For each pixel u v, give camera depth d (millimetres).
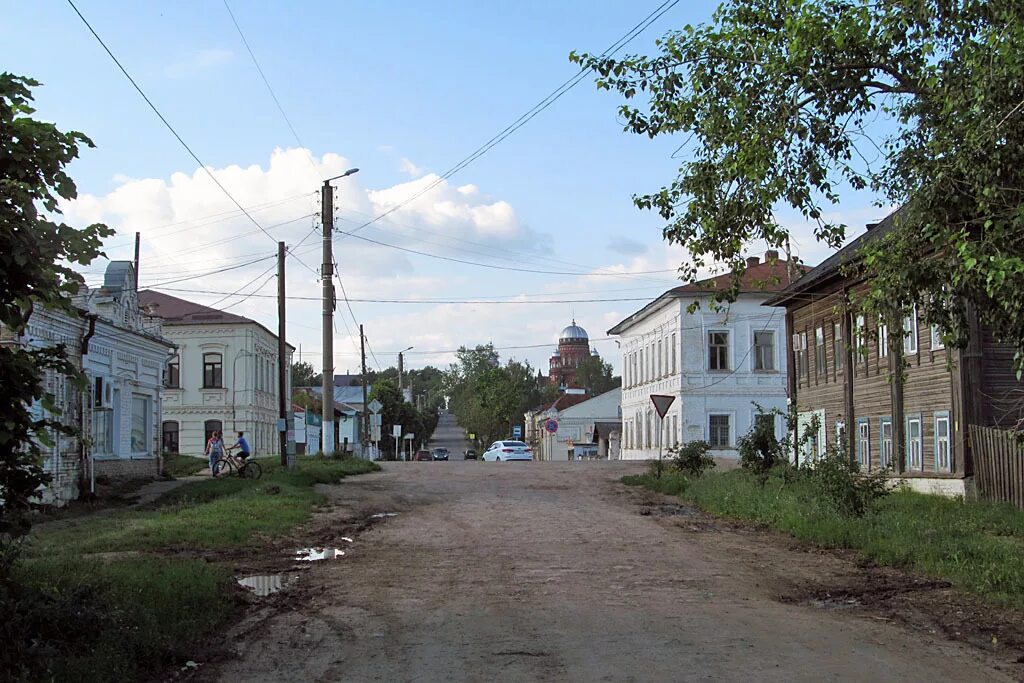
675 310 51625
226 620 9711
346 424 82875
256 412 55625
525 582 12016
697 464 28672
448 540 16328
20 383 7262
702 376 50656
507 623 9453
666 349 54125
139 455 28375
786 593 11312
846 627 9289
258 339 56344
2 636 6977
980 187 10234
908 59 11414
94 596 8367
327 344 37344
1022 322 10180
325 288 36844
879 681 7211
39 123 7043
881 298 11078
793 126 11430
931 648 8406
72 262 7293
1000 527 16734
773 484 21750
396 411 88750
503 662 7836
